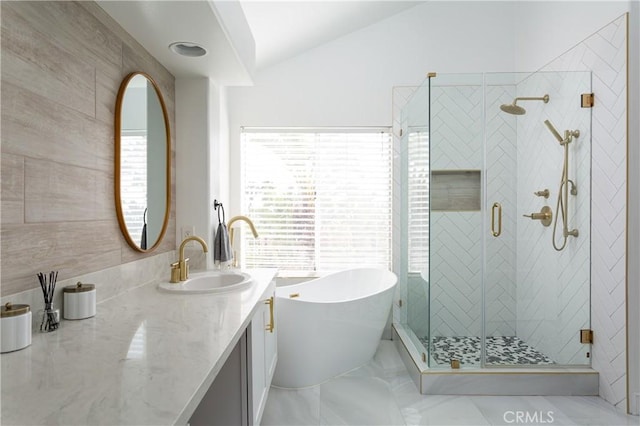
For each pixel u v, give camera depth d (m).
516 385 2.52
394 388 2.62
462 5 3.64
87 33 1.59
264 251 3.64
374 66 3.65
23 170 1.25
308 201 3.64
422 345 2.80
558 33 2.98
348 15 3.25
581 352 2.61
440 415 2.27
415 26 3.65
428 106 2.66
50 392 0.84
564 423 2.19
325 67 3.64
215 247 2.77
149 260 2.17
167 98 2.48
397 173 3.63
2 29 1.15
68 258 1.48
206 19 1.81
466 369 2.58
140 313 1.51
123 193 1.85
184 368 0.97
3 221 1.17
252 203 3.64
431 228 2.65
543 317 2.65
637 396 2.27
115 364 1.00
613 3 2.40
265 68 3.63
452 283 2.64
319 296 3.43
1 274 1.17
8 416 0.73
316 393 2.55
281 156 3.64
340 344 2.76
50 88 1.37
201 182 2.63
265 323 1.98
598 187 2.49
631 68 2.26
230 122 3.62
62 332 1.27
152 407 0.77
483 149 2.66
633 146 2.26
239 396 1.56
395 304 3.64
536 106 2.66
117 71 1.84
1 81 1.15
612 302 2.40
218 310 1.54
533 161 2.66
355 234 3.66
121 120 1.83
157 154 2.26
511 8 3.64
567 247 2.64
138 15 1.77
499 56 3.63
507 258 2.66
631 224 2.27
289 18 2.93
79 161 1.54
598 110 2.49
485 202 2.66
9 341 1.08
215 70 2.49
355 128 3.65
